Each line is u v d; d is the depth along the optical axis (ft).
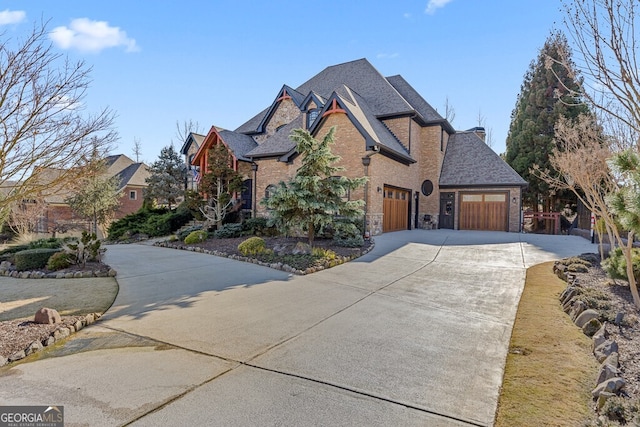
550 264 35.70
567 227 76.89
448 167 79.00
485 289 26.91
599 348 14.58
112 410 11.01
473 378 13.21
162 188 90.79
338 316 20.52
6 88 15.99
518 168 81.76
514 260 38.04
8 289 27.35
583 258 34.71
